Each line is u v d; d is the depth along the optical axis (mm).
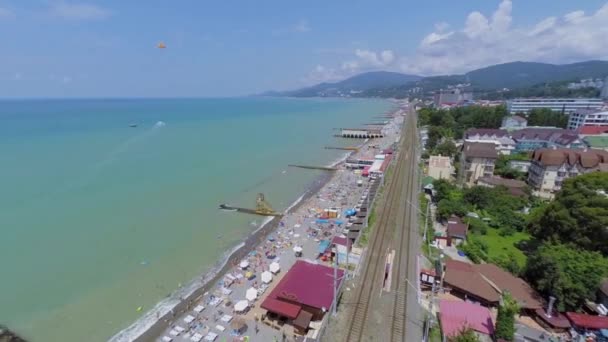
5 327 34500
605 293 32688
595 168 67562
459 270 39906
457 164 93125
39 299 38750
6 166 88562
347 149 138625
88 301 38938
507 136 112500
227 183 85125
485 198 63594
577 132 108875
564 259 37219
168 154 111688
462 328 30875
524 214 59656
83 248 49844
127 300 39594
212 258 50062
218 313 37688
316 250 52281
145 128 177375
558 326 31438
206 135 158000
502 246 50188
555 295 33656
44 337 33562
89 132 154375
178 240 54500
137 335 34125
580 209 42906
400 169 96438
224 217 64938
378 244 50625
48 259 46500
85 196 69500
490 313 34406
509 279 38000
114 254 48938
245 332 34531
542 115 150500
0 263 44719
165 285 42844
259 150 128625
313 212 68500
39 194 69188
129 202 67812
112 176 83812
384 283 40562
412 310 35625
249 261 49188
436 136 128125
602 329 30375
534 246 48500
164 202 69250
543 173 70625
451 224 54000
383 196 73000
